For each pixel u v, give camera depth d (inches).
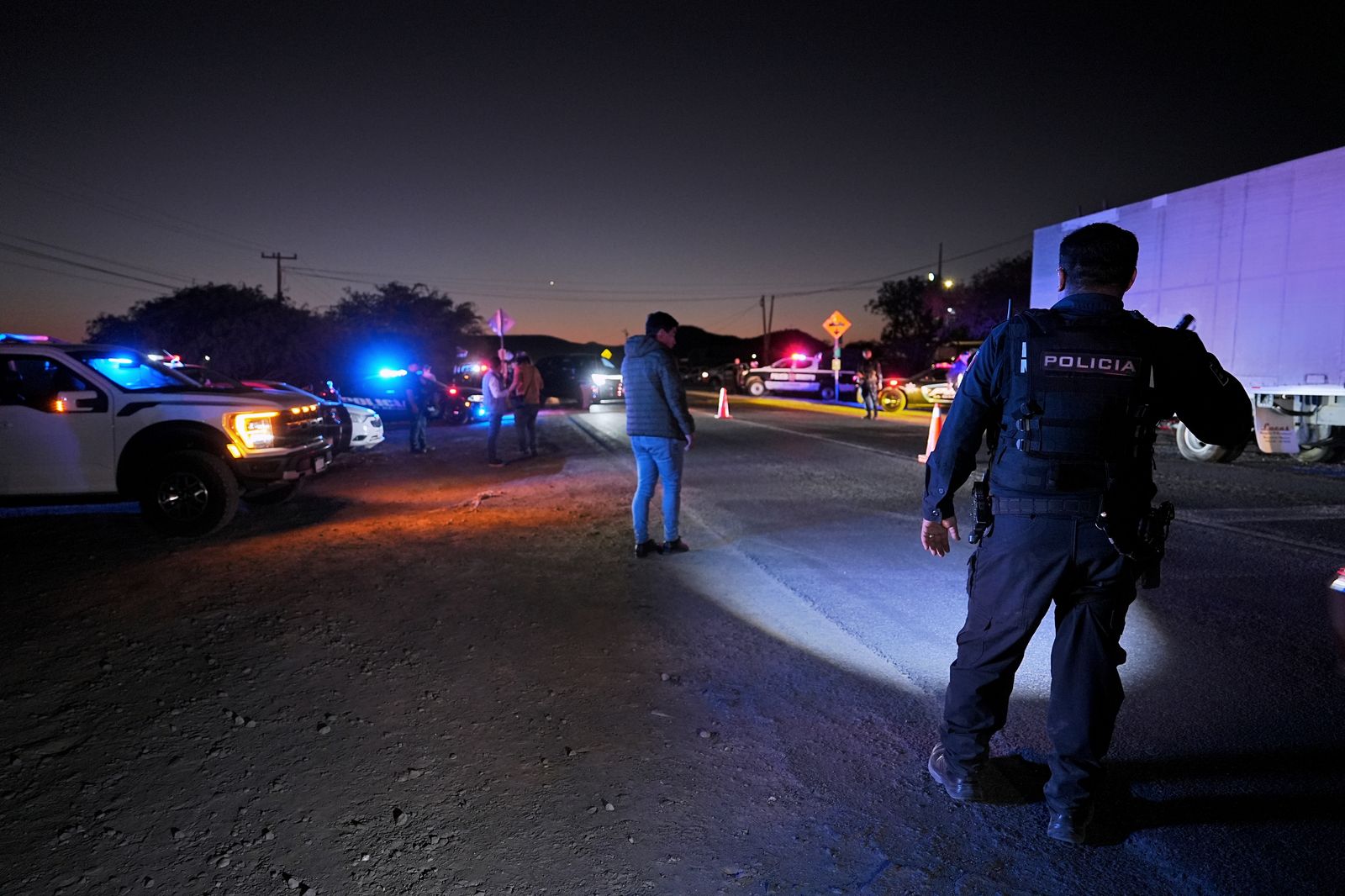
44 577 244.1
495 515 339.6
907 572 246.5
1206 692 156.6
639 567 253.9
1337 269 454.9
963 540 288.2
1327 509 328.8
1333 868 104.0
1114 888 101.0
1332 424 455.8
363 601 218.2
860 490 391.9
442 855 108.6
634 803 121.4
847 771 130.6
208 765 131.7
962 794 120.3
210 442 306.0
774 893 101.3
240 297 1835.6
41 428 296.7
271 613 208.1
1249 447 570.6
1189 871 104.0
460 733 143.2
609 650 183.0
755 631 195.3
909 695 159.6
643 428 258.8
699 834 113.7
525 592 226.8
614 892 101.4
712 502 362.6
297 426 331.0
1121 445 103.2
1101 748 107.5
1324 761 130.4
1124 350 102.3
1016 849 109.6
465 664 174.2
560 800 122.0
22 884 102.3
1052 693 110.7
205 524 302.7
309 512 357.7
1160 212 561.6
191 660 176.1
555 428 791.7
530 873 104.9
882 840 112.1
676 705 154.8
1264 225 492.1
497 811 119.0
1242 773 127.0
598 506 357.4
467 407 882.8
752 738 141.8
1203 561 249.1
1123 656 108.3
